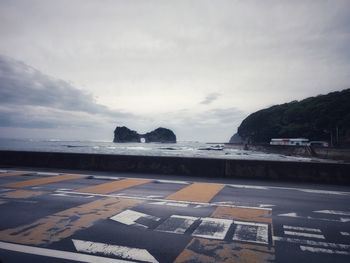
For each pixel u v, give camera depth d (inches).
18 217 247.1
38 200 314.7
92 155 635.5
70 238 196.9
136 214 257.9
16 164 706.2
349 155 2369.6
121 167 603.8
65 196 337.1
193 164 550.6
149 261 162.1
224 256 169.0
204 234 206.5
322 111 5093.5
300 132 5339.6
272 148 4330.7
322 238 201.0
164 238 197.8
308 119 5502.0
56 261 161.3
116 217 247.9
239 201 318.0
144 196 339.3
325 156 2797.7
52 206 287.0
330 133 4808.1
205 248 180.9
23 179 480.1
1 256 167.6
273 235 206.1
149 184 432.5
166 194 353.4
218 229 217.9
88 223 230.7
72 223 230.5
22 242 189.5
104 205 292.0
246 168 516.7
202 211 271.7
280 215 260.4
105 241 191.5
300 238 200.7
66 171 601.0
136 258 165.8
